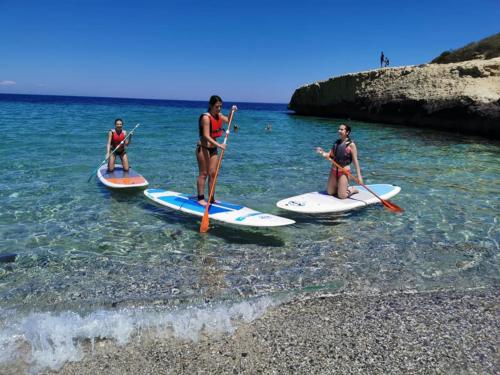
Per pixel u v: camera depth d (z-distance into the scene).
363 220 6.39
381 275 4.57
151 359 3.07
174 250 5.11
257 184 8.62
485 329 3.56
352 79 32.97
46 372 2.92
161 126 23.02
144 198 7.31
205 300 3.93
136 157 11.64
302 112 41.19
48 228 5.74
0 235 5.42
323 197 7.21
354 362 3.07
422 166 11.25
